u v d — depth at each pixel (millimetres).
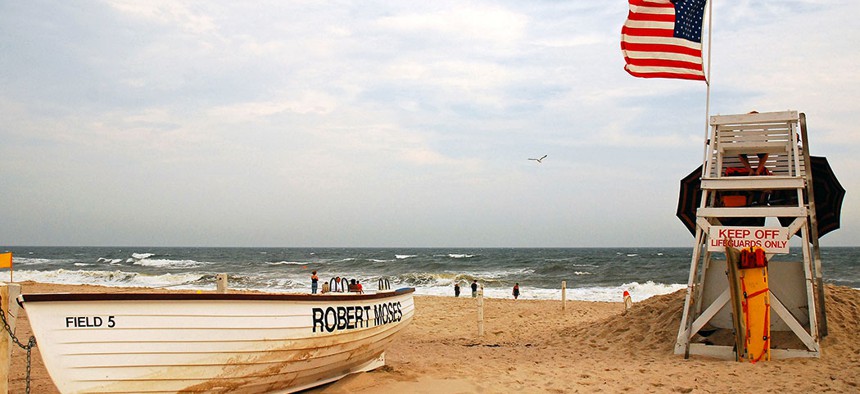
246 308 6262
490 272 57781
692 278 10164
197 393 6121
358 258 92188
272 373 6672
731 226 10422
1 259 7355
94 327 5512
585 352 11297
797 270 10156
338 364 7621
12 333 5641
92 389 5531
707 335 10523
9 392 7613
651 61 10258
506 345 13453
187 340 5891
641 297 33125
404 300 9188
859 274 53000
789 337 9852
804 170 10078
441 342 14273
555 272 56656
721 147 10523
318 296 6926
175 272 58656
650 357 10156
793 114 10117
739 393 7590
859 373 8211
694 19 10289
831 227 12000
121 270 61844
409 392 7543
